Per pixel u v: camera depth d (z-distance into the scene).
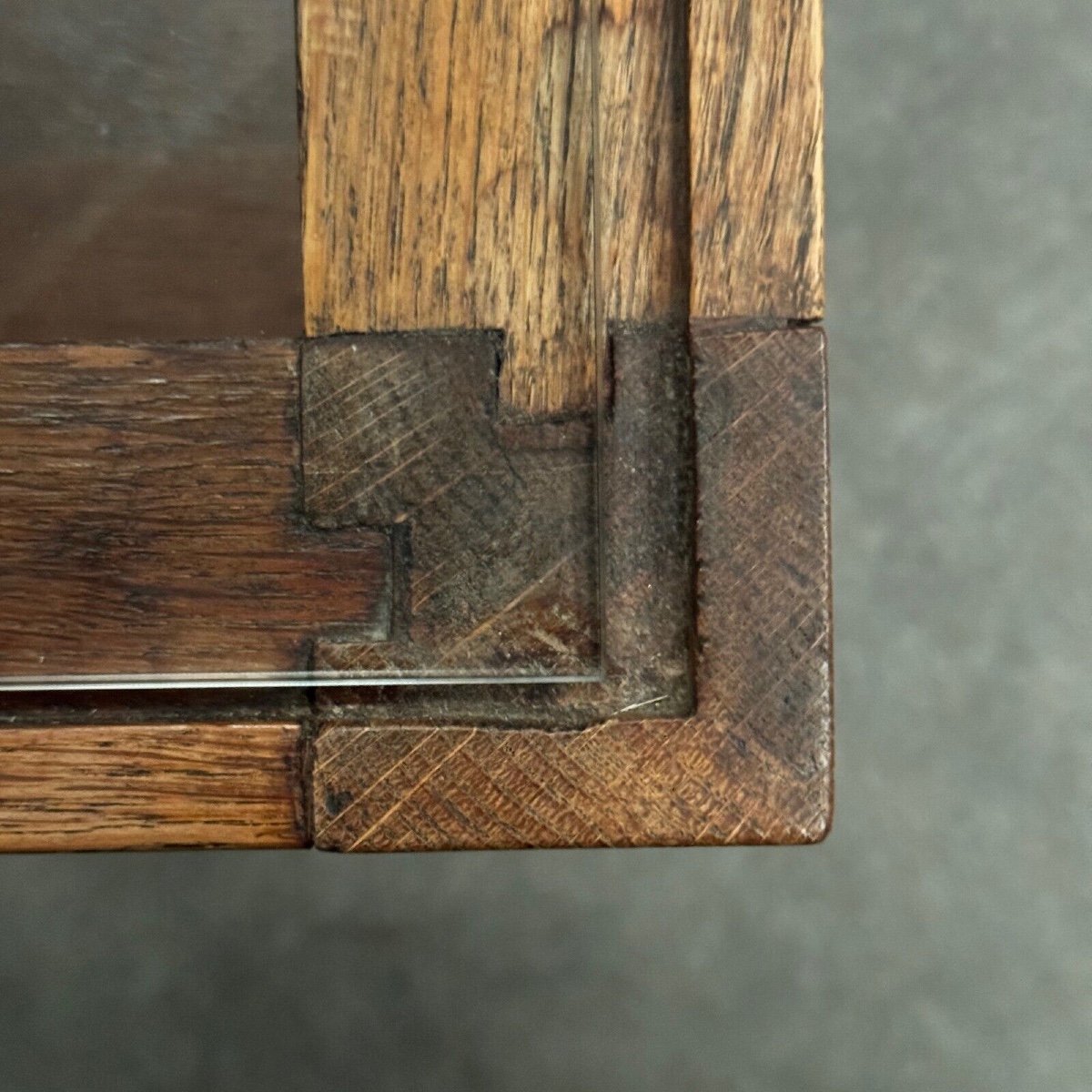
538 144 0.22
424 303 0.22
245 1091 0.35
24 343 0.22
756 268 0.22
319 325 0.22
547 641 0.22
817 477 0.22
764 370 0.22
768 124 0.21
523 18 0.22
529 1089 0.35
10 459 0.22
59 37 0.22
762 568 0.22
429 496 0.22
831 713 0.22
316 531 0.22
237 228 0.22
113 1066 0.35
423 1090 0.35
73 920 0.35
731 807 0.22
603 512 0.22
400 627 0.22
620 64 0.22
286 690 0.22
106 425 0.22
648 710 0.22
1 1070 0.35
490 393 0.22
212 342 0.22
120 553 0.22
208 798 0.22
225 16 0.22
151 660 0.22
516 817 0.22
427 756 0.22
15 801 0.22
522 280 0.22
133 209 0.22
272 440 0.22
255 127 0.22
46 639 0.22
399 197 0.22
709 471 0.22
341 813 0.22
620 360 0.22
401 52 0.22
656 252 0.22
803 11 0.21
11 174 0.22
